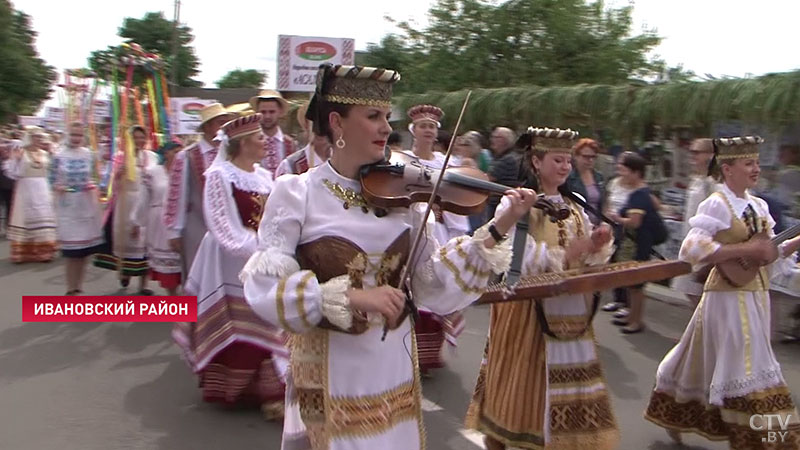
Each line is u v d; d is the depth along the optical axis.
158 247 6.95
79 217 7.51
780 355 5.76
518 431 3.32
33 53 37.47
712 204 3.45
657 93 8.00
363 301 2.01
